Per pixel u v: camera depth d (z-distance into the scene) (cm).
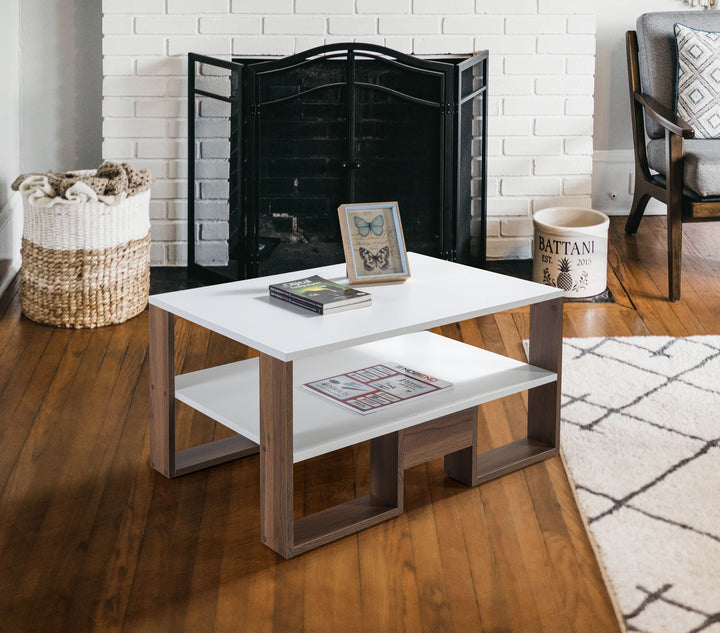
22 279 308
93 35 370
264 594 170
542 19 356
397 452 193
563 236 323
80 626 161
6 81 352
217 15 347
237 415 193
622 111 433
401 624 162
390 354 229
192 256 358
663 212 443
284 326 188
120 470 215
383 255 221
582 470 211
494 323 313
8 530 190
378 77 335
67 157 381
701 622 159
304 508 200
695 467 212
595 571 177
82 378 264
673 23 372
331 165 340
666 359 276
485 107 356
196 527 192
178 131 355
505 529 191
